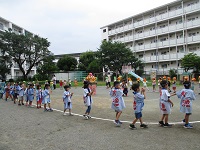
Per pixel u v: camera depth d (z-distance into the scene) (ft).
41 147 17.21
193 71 109.19
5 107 41.16
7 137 20.21
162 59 136.36
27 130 22.62
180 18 130.93
